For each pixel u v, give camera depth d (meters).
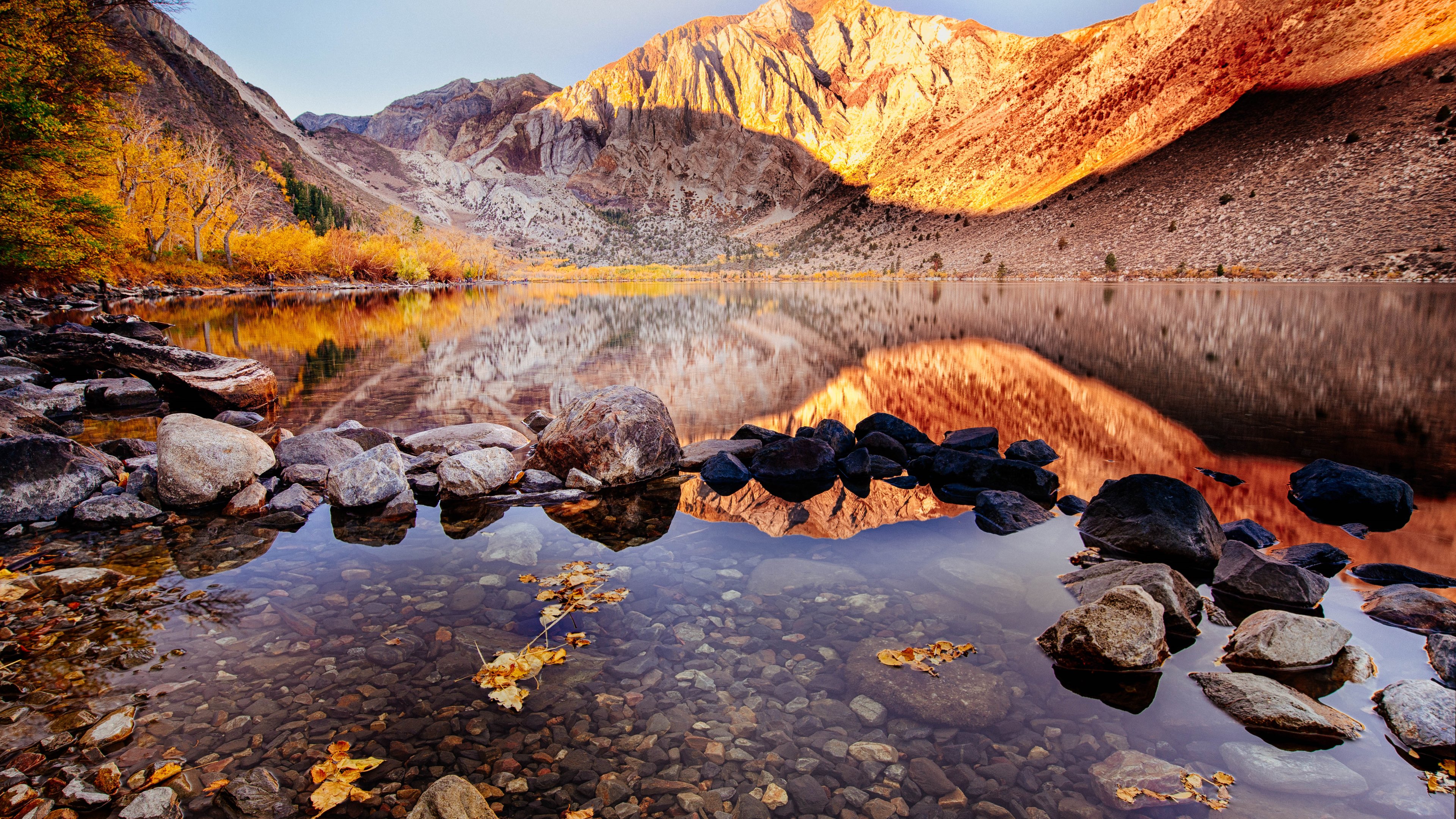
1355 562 5.14
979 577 4.75
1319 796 2.64
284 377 14.30
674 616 4.12
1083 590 4.42
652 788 2.63
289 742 2.88
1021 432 9.77
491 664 3.50
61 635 3.79
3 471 5.77
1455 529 5.86
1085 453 8.57
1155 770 2.76
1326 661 3.56
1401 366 15.80
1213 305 38.50
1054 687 3.39
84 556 5.09
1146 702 3.27
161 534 5.61
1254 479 7.45
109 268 28.25
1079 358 17.91
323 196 127.06
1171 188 125.81
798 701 3.24
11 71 19.59
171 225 51.72
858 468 7.68
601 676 3.42
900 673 3.48
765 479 7.56
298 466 7.03
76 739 2.86
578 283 131.50
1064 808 2.55
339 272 75.75
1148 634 3.55
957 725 3.07
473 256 124.69
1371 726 3.10
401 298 52.97
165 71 166.88
